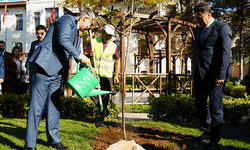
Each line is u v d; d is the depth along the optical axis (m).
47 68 2.61
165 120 4.84
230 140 3.33
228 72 3.29
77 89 2.62
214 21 3.04
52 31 2.71
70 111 5.32
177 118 4.74
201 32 3.15
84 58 2.67
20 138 3.20
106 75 3.95
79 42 3.04
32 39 23.61
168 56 6.96
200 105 3.29
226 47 2.82
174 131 3.79
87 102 5.20
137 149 2.20
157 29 8.77
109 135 3.42
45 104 2.85
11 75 5.80
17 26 24.48
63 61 2.82
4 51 5.95
